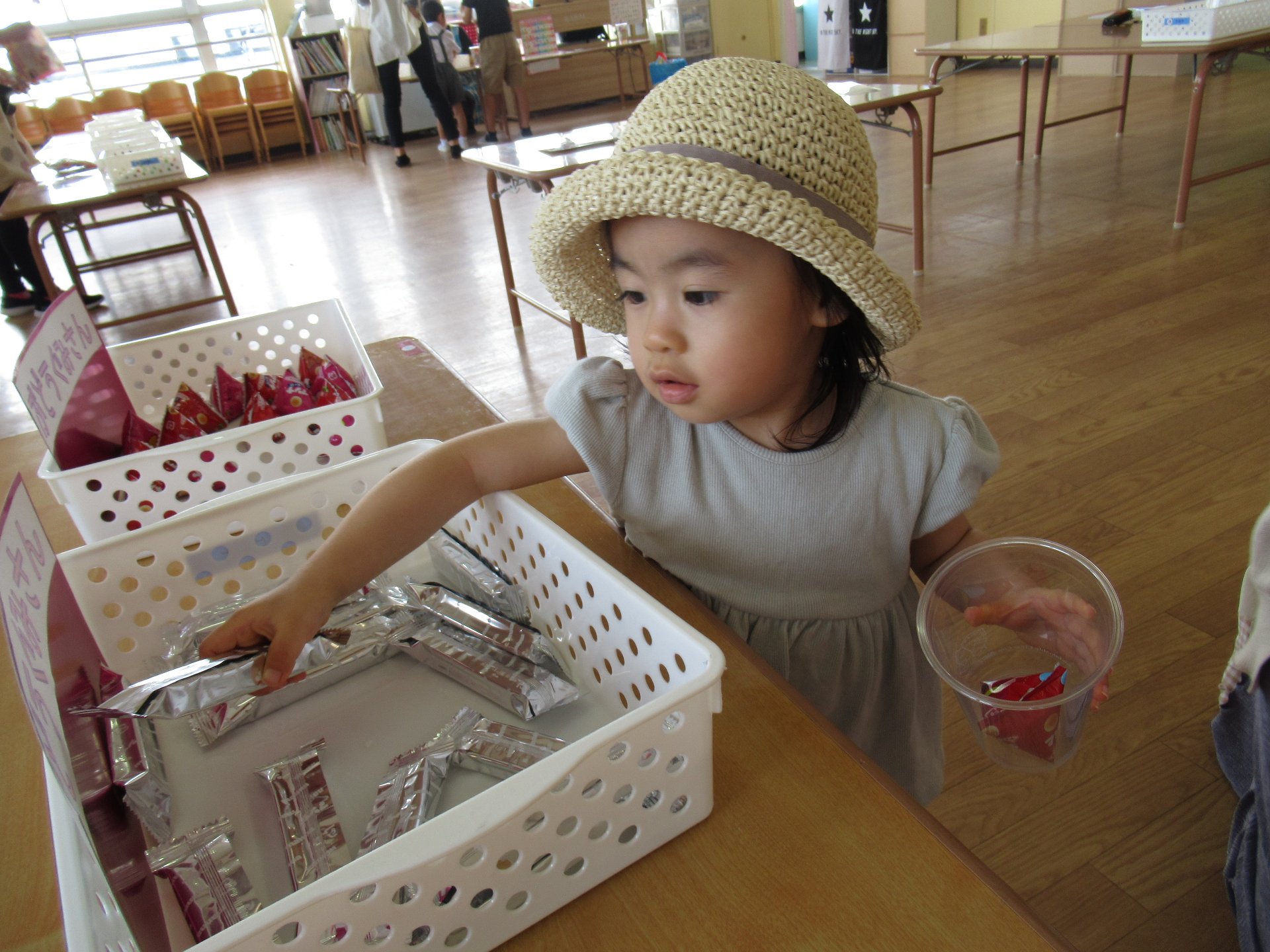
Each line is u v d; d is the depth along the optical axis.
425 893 0.39
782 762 0.51
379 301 3.77
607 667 0.60
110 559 0.66
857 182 0.58
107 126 3.65
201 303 3.37
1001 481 2.00
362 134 7.91
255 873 0.50
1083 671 0.60
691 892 0.45
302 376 1.10
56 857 0.39
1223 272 2.91
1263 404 2.15
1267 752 0.81
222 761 0.58
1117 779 1.30
